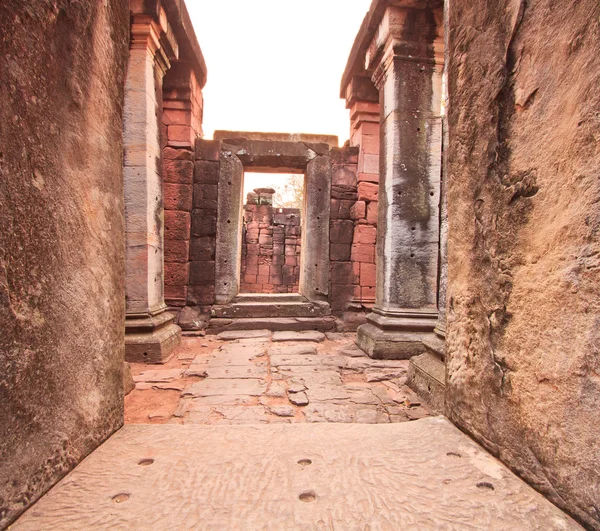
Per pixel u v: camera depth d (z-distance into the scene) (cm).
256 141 775
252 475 147
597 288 118
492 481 146
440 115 577
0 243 112
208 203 754
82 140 159
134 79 530
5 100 115
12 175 117
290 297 794
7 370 115
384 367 501
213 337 685
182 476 145
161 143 595
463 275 197
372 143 782
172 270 722
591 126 120
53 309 138
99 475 145
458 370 199
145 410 357
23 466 122
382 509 128
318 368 492
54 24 139
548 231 139
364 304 781
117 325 190
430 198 576
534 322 145
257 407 363
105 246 179
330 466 154
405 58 565
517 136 158
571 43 130
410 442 179
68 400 147
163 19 541
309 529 119
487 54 179
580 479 122
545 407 138
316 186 790
